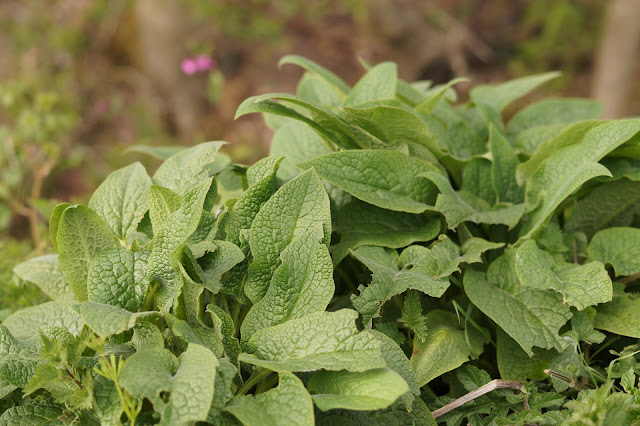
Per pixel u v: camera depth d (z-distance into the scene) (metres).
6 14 5.38
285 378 1.44
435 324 1.63
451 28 5.15
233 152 4.34
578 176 1.61
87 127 4.81
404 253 1.63
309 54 5.25
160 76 4.81
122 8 5.08
